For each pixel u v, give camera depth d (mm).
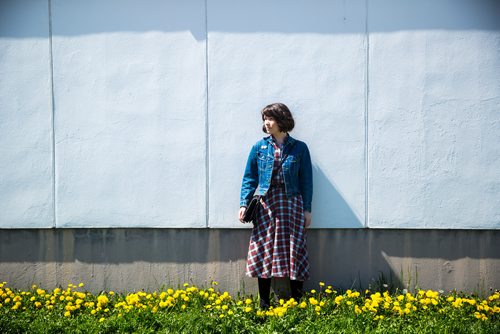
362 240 4176
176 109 4172
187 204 4188
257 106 4137
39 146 4234
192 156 4176
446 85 4051
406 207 4105
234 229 4215
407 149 4090
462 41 4031
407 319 3418
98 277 4281
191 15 4137
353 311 3502
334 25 4090
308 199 3865
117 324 3369
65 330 3340
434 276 4148
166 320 3428
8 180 4234
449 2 4031
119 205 4219
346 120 4109
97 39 4180
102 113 4199
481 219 4066
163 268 4262
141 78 4180
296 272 3705
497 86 4027
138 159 4199
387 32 4074
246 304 3807
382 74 4086
